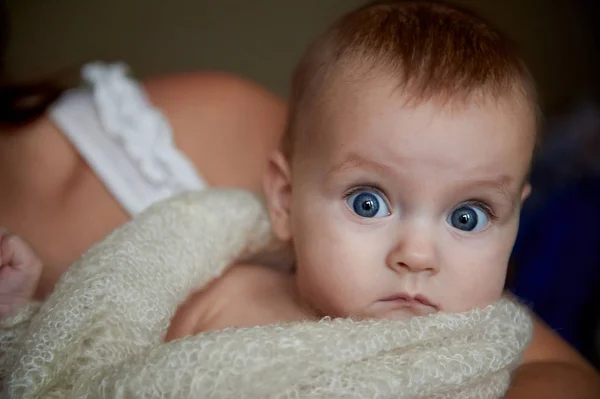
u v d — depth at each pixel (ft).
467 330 1.28
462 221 1.32
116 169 1.78
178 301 1.41
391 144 1.30
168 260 1.41
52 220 1.73
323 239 1.36
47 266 1.65
